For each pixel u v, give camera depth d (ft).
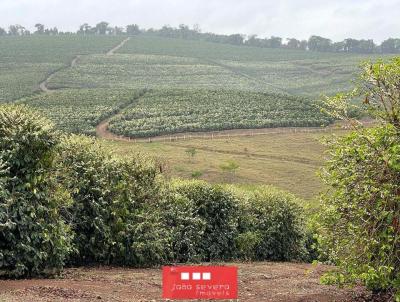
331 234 22.99
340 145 23.15
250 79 393.09
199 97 251.19
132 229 38.45
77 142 38.01
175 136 183.73
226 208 48.47
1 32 646.74
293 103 233.55
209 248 47.19
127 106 231.91
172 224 43.91
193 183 47.85
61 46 492.95
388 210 21.12
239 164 145.28
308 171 139.95
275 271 39.65
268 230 53.47
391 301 24.67
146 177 41.24
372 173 21.68
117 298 24.58
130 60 432.25
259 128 196.44
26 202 29.50
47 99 245.65
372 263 21.74
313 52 564.30
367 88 23.04
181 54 498.28
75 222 36.40
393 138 21.20
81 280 30.30
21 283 27.40
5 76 330.34
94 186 37.24
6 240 29.17
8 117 30.55
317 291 30.25
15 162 29.66
